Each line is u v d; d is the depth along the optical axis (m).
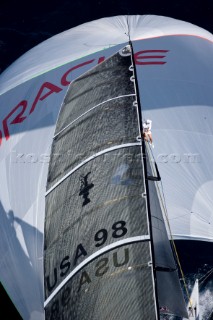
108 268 59.97
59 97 97.00
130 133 66.06
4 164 89.00
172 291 70.75
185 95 95.88
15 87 100.56
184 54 102.88
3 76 105.19
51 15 134.88
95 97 71.50
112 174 64.50
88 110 71.12
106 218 62.53
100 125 68.75
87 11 135.00
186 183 86.81
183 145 90.12
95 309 59.22
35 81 100.31
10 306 83.06
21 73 102.75
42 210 82.06
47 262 65.69
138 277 58.22
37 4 137.38
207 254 98.38
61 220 66.38
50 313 63.09
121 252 59.97
